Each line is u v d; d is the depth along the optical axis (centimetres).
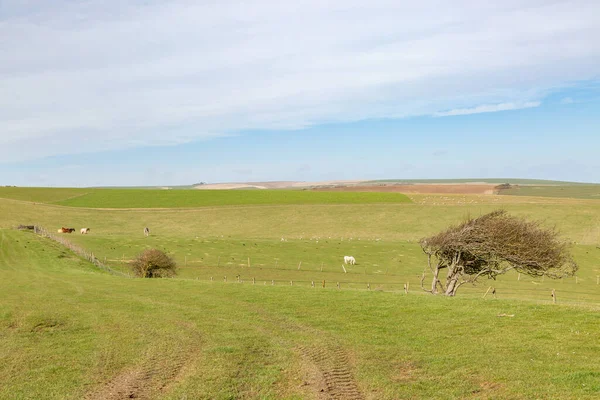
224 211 12500
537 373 1477
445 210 11838
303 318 2348
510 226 3200
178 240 8800
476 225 3256
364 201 13462
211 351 1816
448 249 3328
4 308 2681
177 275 5694
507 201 12719
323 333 2053
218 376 1546
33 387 1504
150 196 14888
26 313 2548
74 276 4494
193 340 1984
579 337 1822
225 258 7406
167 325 2266
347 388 1435
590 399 1273
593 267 6888
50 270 5344
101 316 2491
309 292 3078
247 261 7225
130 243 8375
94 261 6588
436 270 3472
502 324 2056
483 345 1791
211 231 10619
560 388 1352
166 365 1680
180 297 3034
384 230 10412
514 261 3177
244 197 14600
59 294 3222
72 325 2309
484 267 3344
